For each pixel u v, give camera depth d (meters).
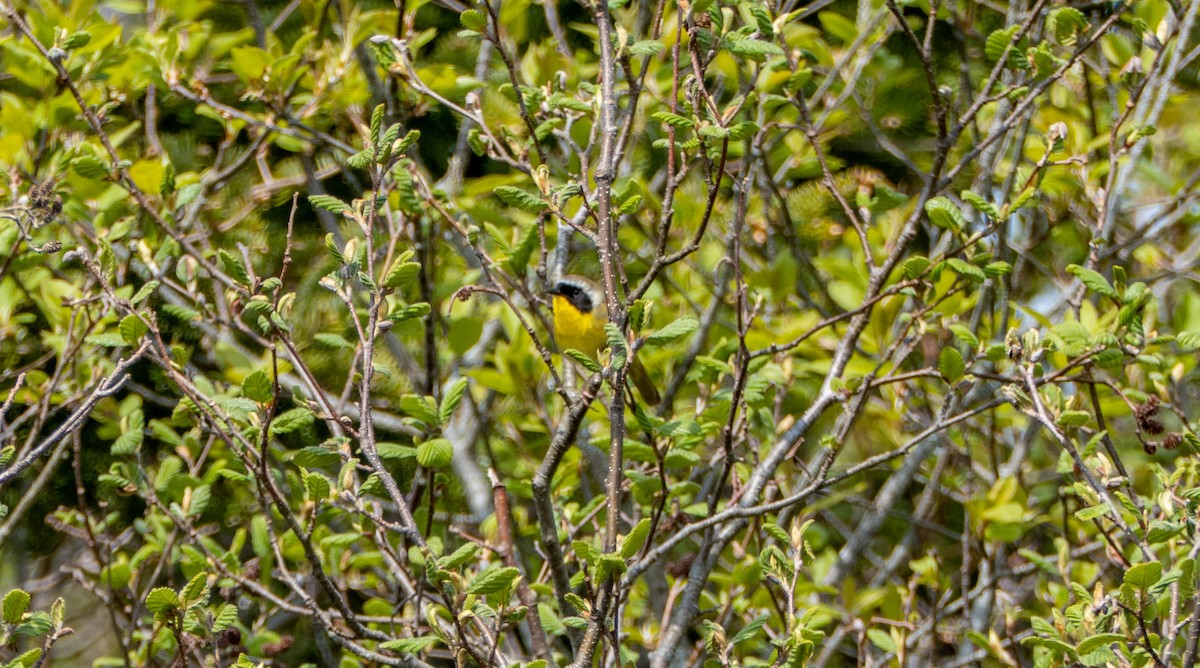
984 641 8.63
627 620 9.88
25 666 5.73
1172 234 12.12
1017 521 9.29
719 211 11.66
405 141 5.97
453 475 10.89
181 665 6.00
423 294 8.46
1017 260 10.39
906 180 13.14
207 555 8.27
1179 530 6.16
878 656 10.85
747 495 7.83
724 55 10.16
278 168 12.90
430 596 8.30
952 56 13.17
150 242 9.10
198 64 11.41
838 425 8.88
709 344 10.47
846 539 12.36
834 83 11.95
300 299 11.95
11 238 8.95
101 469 11.80
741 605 8.89
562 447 6.53
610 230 5.89
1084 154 9.22
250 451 6.81
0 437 6.60
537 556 10.36
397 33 8.27
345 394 7.52
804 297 10.99
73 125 10.12
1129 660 6.13
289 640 9.01
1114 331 7.29
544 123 7.84
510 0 10.12
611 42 6.40
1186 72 12.12
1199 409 10.96
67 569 9.78
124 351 10.26
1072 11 7.65
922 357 11.35
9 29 11.05
